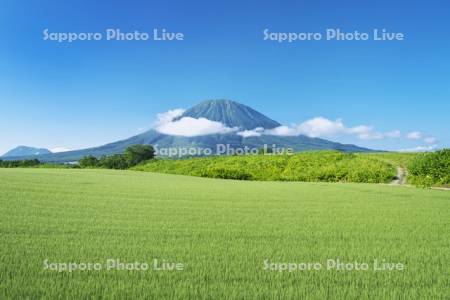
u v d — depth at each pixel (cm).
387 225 1622
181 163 7644
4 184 2836
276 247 1202
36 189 2636
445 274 953
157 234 1356
